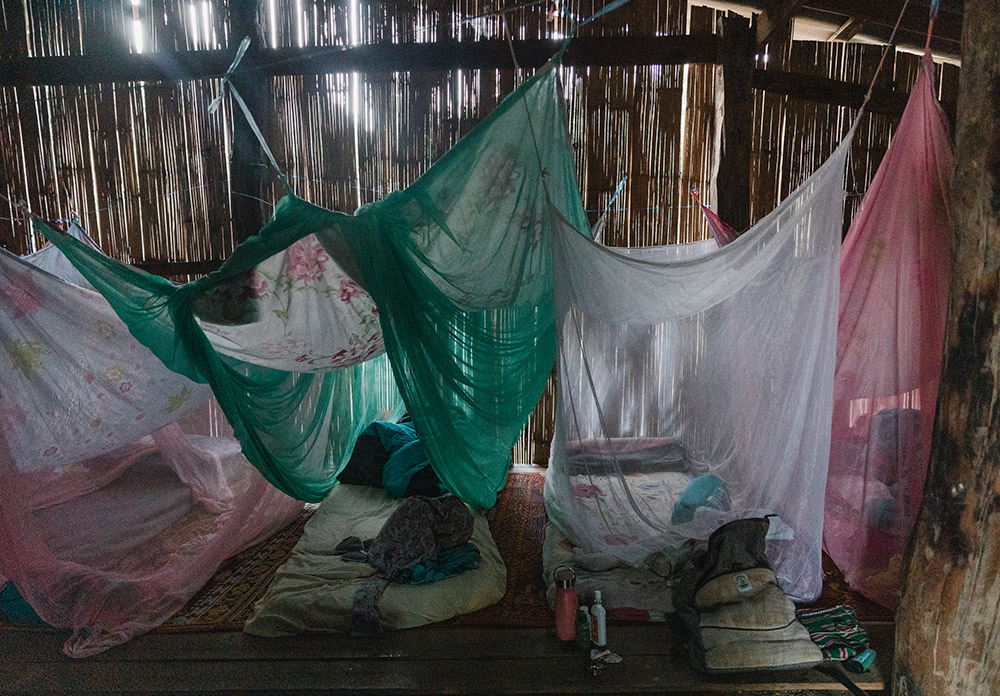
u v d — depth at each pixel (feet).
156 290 8.55
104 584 8.78
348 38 13.62
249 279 8.77
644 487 10.85
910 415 8.84
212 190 14.49
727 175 12.26
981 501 6.25
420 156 14.33
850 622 8.31
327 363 10.51
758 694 7.36
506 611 8.97
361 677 7.69
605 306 8.84
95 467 11.71
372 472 12.85
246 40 8.43
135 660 8.04
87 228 14.80
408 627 8.55
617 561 9.45
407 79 14.05
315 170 14.42
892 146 8.73
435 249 9.04
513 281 9.37
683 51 12.19
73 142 14.47
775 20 10.66
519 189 8.83
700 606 8.20
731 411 9.54
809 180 8.31
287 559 10.44
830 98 12.93
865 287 9.18
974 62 6.18
